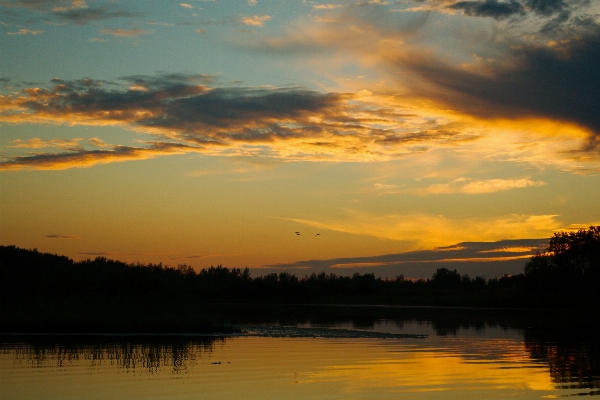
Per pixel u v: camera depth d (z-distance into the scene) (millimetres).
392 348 32812
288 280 143250
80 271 94688
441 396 19359
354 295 149375
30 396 19047
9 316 42062
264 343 35062
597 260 108188
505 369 25094
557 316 76938
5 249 103812
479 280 194750
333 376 22875
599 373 24125
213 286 146750
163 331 41406
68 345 32656
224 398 18812
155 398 18797
